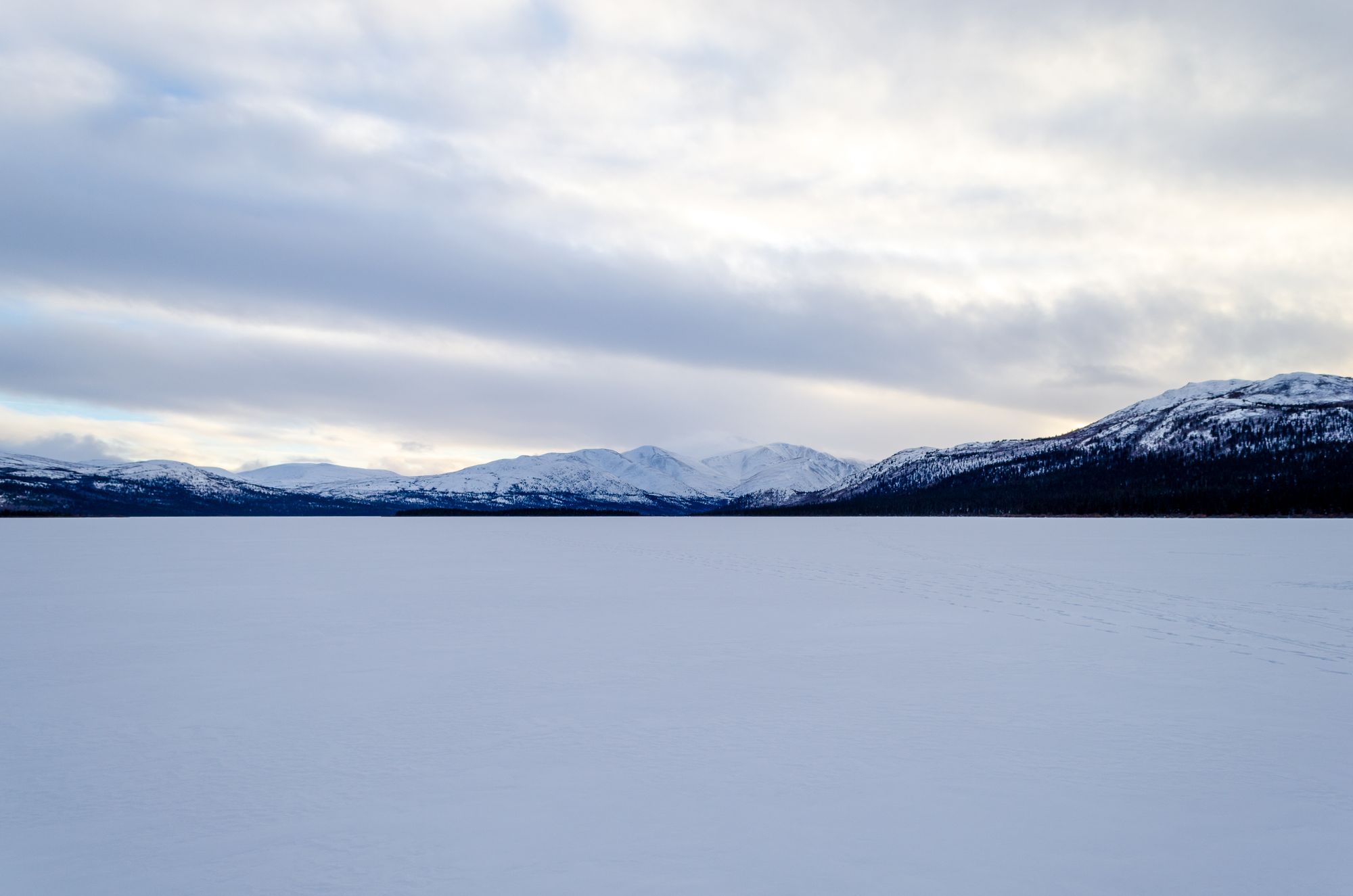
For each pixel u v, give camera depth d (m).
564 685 11.32
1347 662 12.72
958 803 6.86
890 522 129.00
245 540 61.06
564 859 5.85
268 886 5.51
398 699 10.58
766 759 8.04
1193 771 7.63
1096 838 6.17
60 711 9.99
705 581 26.81
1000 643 14.58
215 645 14.58
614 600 21.48
